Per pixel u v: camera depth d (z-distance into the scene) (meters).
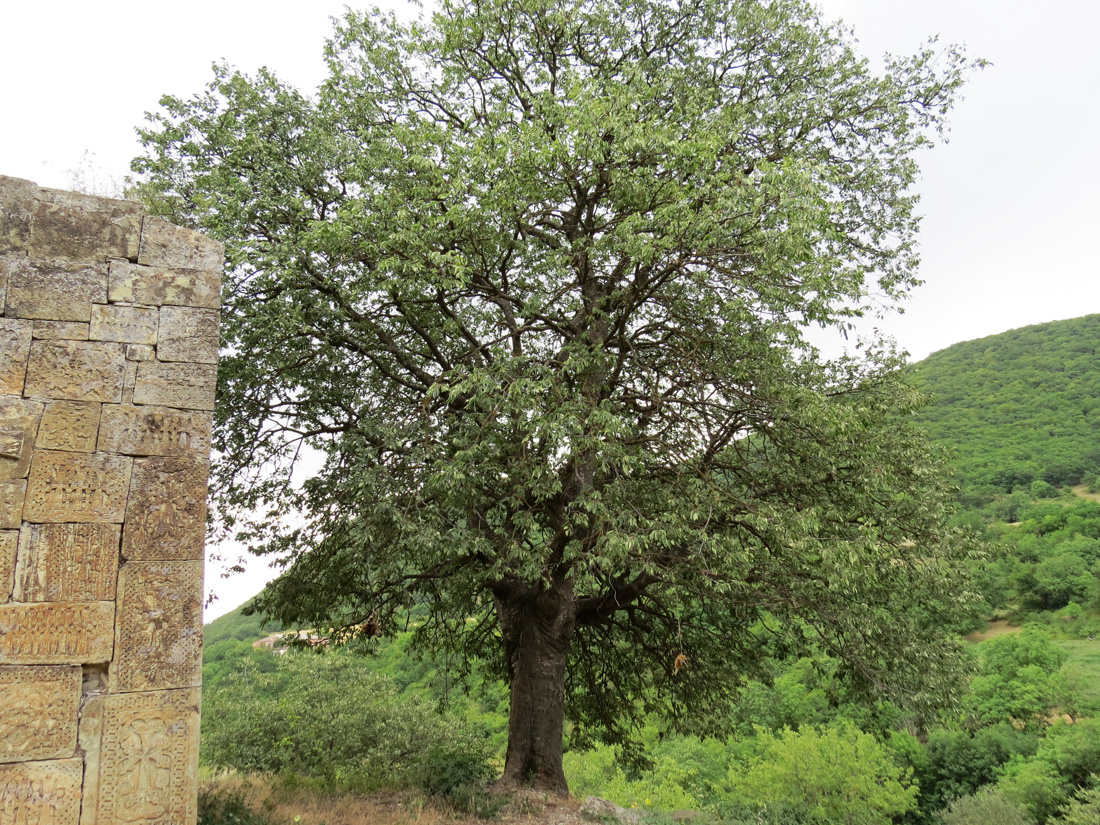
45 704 4.63
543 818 10.12
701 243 9.62
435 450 10.37
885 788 24.14
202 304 5.66
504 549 11.08
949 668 10.96
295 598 12.09
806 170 9.59
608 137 10.83
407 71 13.50
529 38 13.21
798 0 13.12
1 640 4.61
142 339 5.41
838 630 11.05
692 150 10.24
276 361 10.73
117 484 5.11
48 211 5.32
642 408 12.15
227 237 9.98
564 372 11.23
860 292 10.02
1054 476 76.75
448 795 10.80
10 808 4.44
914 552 10.93
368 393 12.76
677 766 28.42
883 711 29.25
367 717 20.70
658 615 14.14
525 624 12.45
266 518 12.45
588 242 11.39
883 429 12.02
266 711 20.62
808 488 11.59
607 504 10.43
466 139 11.57
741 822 11.84
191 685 5.02
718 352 11.39
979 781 27.30
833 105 12.95
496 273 13.28
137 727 4.83
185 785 4.87
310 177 11.16
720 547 9.95
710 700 15.51
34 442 4.95
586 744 17.36
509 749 11.84
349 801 10.33
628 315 11.32
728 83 13.57
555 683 11.99
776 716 33.97
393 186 10.83
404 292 10.87
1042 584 53.94
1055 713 31.77
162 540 5.15
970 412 101.94
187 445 5.38
